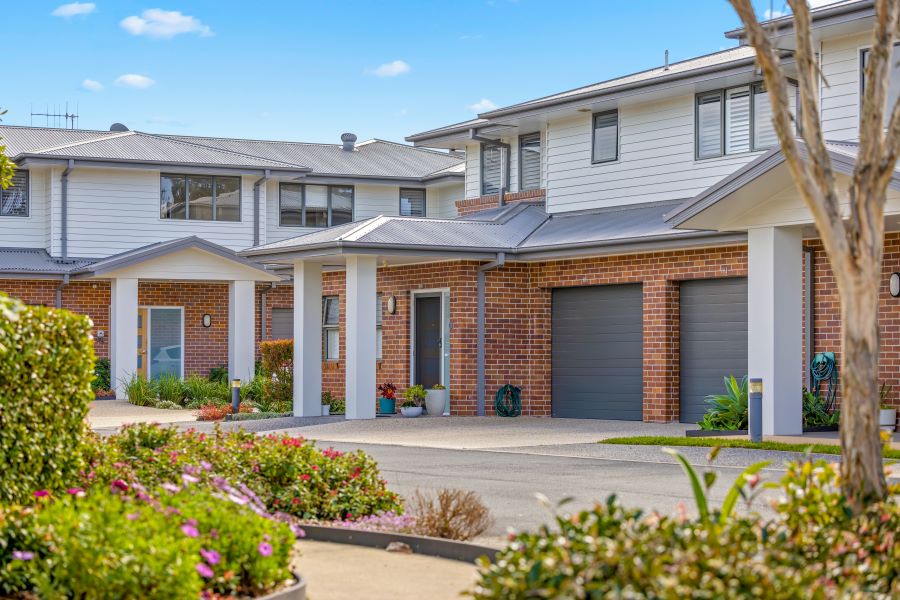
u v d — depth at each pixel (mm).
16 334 7910
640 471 14102
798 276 17844
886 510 6551
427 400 24297
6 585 6637
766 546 5801
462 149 31031
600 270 23312
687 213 17625
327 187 38719
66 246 34594
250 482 10461
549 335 24609
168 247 31391
